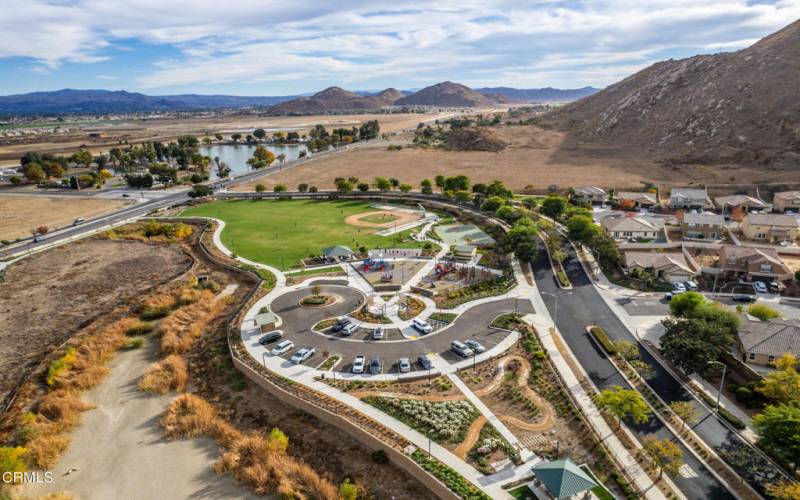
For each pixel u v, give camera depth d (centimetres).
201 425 6450
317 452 5869
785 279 9806
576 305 9462
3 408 6981
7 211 18600
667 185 18650
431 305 9569
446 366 7450
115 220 17125
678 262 10475
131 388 7462
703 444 5697
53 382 7475
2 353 8550
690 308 8081
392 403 6569
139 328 9219
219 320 9450
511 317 8900
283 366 7581
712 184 17925
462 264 11794
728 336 7075
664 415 6222
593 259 11756
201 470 5747
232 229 15550
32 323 9650
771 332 7169
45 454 5978
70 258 13425
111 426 6588
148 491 5456
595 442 5706
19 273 12325
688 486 5106
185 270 12319
